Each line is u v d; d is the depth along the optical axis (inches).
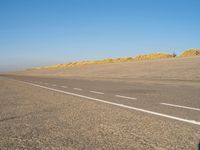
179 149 174.7
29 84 966.4
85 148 182.9
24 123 272.5
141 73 1533.0
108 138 205.5
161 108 338.6
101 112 321.4
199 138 198.4
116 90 624.1
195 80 893.8
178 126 237.3
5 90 708.7
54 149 183.5
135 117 283.6
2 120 292.4
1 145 196.1
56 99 474.0
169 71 1432.1
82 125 253.4
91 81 1089.4
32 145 194.2
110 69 2335.1
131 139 200.5
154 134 212.5
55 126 253.1
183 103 377.7
